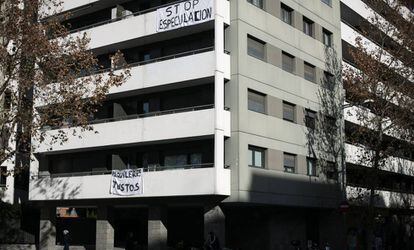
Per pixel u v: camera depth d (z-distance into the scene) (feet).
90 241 124.88
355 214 107.65
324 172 112.88
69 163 113.09
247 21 95.61
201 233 110.11
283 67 105.40
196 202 92.79
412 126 106.93
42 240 111.14
